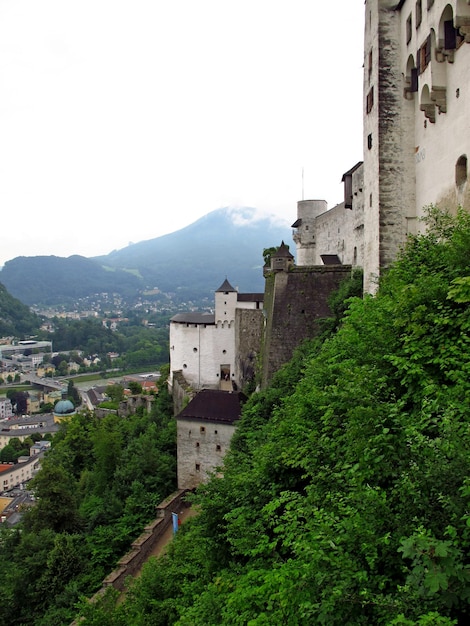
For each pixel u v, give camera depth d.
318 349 37.12
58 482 46.88
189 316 72.69
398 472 10.34
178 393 66.12
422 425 10.73
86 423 77.31
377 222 30.09
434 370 13.70
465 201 23.08
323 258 53.31
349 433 12.16
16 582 38.09
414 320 15.24
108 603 25.48
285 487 16.28
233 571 15.19
